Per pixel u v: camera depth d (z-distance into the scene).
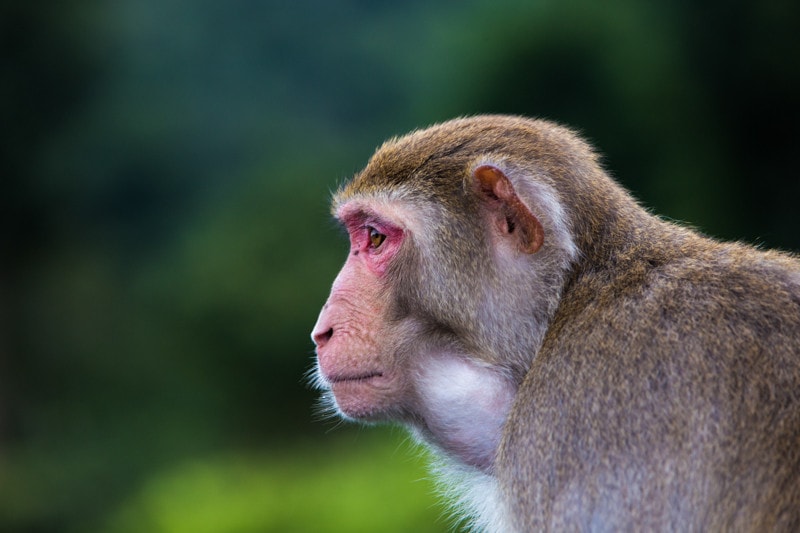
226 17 69.38
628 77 37.44
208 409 44.50
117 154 60.69
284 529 29.50
